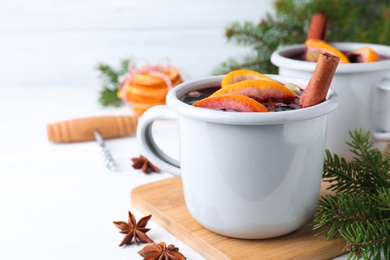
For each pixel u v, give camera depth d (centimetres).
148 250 50
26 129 73
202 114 47
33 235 53
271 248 49
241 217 49
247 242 50
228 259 48
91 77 91
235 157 48
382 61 57
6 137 71
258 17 87
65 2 88
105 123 70
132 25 89
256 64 73
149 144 53
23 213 56
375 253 49
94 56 91
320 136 49
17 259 50
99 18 89
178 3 88
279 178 48
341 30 74
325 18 66
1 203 58
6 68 91
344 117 58
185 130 49
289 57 63
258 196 48
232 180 48
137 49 90
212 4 88
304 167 49
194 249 51
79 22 89
